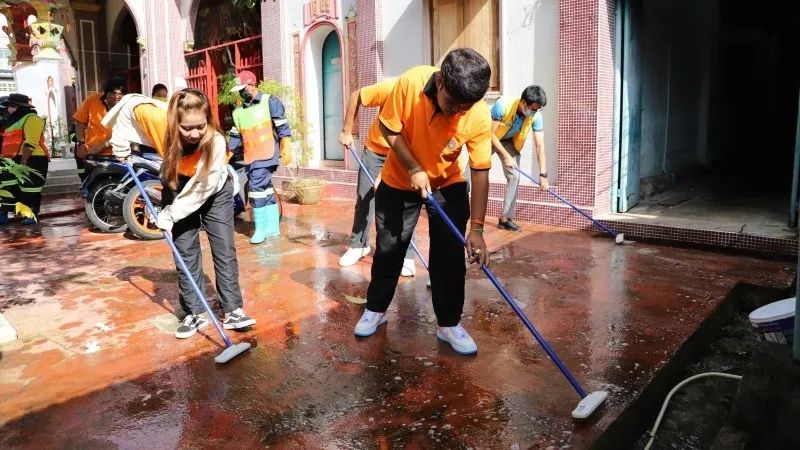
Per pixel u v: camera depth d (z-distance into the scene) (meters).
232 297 3.50
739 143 10.85
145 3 12.46
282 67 9.51
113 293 4.28
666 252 5.14
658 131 7.47
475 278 4.45
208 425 2.49
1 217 7.14
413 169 2.87
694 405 2.89
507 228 6.16
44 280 4.63
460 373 2.91
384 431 2.41
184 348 3.28
